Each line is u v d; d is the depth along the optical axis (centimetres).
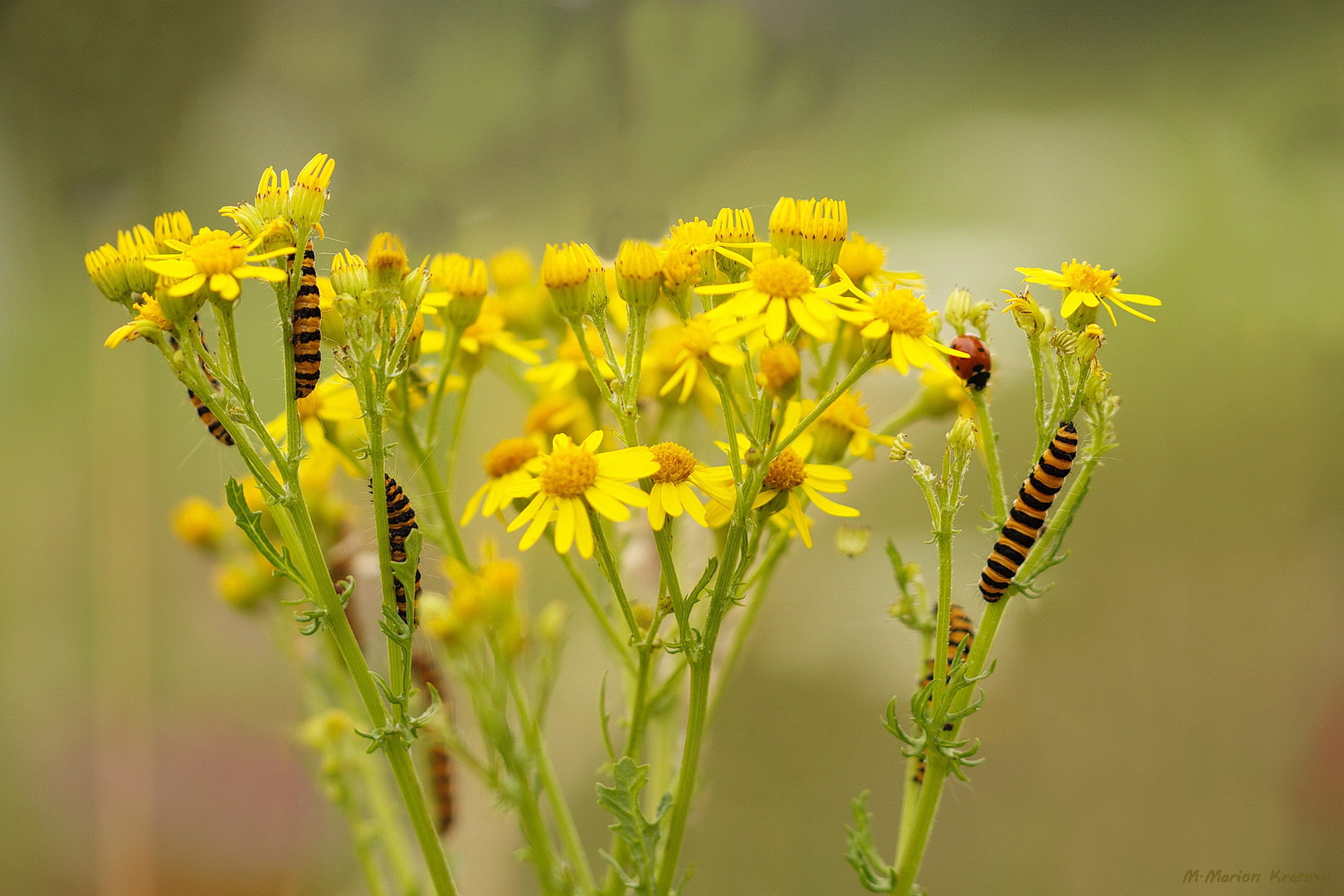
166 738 80
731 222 54
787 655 74
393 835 59
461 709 62
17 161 85
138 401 86
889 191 93
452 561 56
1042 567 53
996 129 99
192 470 85
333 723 59
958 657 53
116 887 76
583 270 54
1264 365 86
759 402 53
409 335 53
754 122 92
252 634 81
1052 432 54
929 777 53
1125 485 84
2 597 82
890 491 75
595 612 55
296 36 85
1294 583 80
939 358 52
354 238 75
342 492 59
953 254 86
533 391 59
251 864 77
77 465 85
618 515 53
